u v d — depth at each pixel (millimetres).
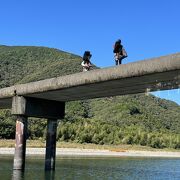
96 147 116125
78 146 110875
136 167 58625
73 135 121438
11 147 86875
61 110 37250
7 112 107000
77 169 47281
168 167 63531
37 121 115812
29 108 35031
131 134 140250
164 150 140750
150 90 30172
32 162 54656
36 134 113062
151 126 177750
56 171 42406
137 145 138750
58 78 30859
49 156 36844
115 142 132625
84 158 76062
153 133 151625
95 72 27812
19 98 34875
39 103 35750
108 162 67500
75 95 33906
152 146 142625
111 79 26609
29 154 77312
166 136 152000
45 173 36844
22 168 35438
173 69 22594
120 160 77500
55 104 36844
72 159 69562
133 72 25047
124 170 51000
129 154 107875
